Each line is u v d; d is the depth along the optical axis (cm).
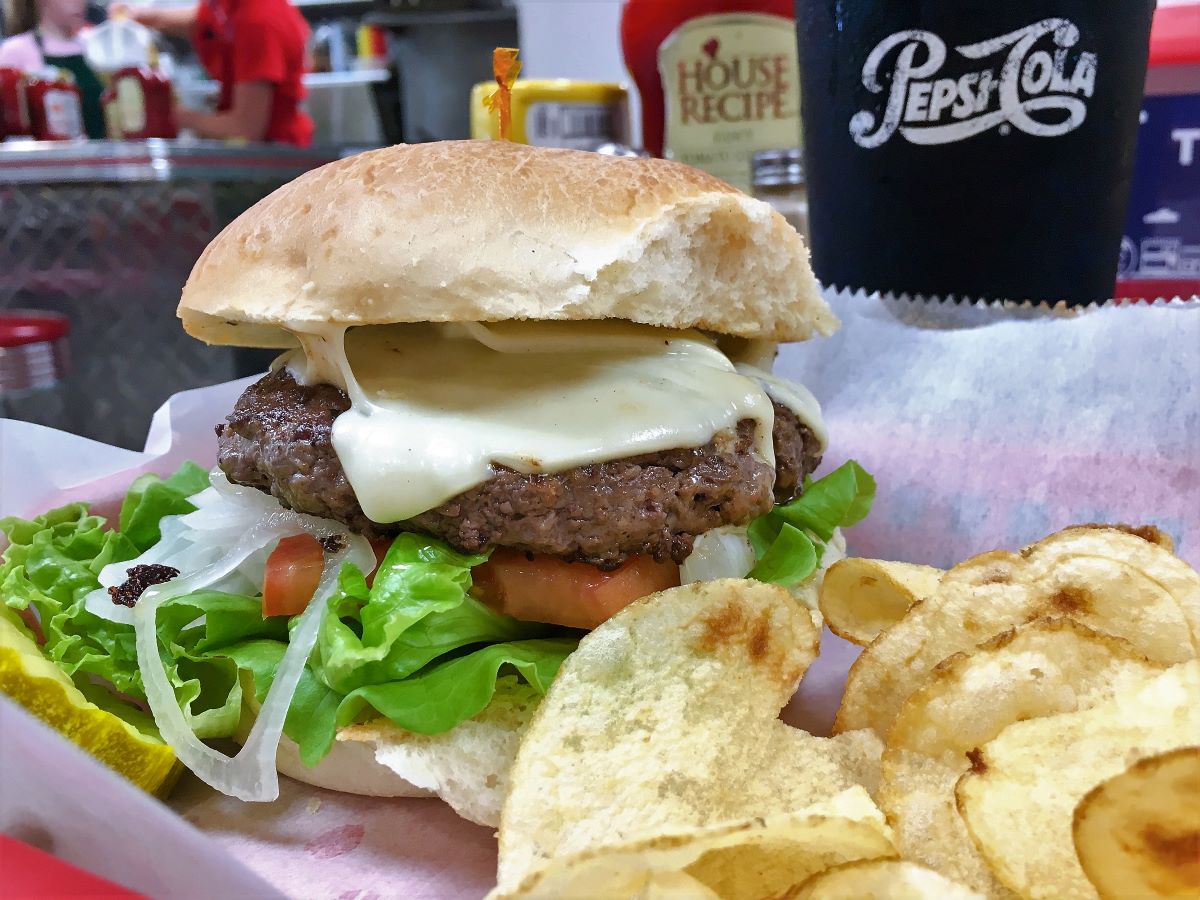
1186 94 30
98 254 52
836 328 21
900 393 25
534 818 13
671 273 17
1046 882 12
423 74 77
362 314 16
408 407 17
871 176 24
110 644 18
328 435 17
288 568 17
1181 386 22
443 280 16
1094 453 23
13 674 15
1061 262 24
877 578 18
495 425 17
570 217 16
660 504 16
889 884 12
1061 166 23
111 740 16
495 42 74
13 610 19
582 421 17
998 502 24
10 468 22
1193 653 15
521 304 16
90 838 13
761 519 21
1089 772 13
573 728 14
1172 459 22
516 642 17
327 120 80
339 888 15
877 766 15
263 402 19
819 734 19
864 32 23
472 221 16
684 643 15
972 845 14
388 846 16
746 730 15
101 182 49
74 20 65
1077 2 21
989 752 13
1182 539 22
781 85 35
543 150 18
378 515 16
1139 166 31
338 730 16
